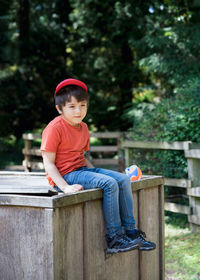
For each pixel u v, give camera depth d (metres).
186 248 4.27
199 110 5.38
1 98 15.28
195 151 4.85
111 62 13.70
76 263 2.24
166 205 5.23
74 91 2.45
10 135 15.53
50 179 2.53
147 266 2.92
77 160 2.58
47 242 2.07
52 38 15.08
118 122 13.31
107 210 2.39
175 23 9.91
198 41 8.92
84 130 2.65
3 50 15.45
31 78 15.57
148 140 5.76
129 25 11.89
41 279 2.10
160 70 9.41
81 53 14.78
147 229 2.88
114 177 2.49
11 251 2.18
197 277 3.49
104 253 2.47
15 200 2.13
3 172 3.28
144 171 5.71
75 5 13.31
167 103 6.23
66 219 2.16
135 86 13.16
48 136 2.45
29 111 15.44
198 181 5.00
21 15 14.79
